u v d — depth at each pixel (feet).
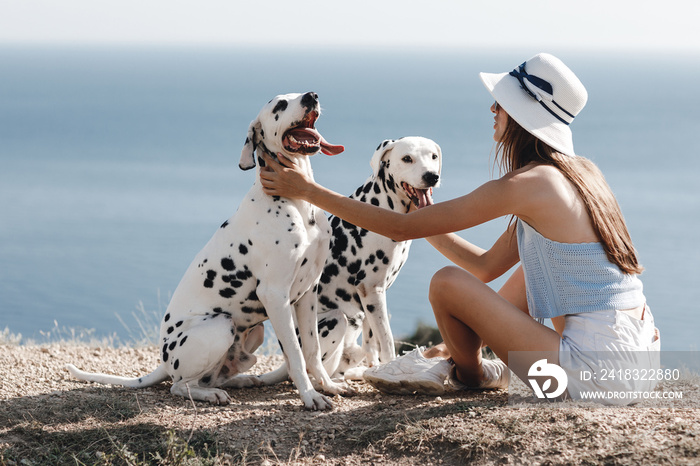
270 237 15.83
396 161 19.33
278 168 15.72
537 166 13.96
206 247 16.93
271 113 15.94
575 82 14.21
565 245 13.73
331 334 18.04
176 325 16.56
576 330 13.73
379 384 16.22
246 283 16.35
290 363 15.76
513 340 13.82
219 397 15.90
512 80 14.67
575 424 12.73
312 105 15.61
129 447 13.58
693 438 11.94
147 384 17.11
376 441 13.32
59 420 14.75
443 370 15.80
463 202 14.07
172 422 14.61
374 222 14.75
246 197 16.51
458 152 594.65
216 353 16.07
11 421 14.67
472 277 14.20
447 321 14.67
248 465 12.91
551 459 11.89
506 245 16.78
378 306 19.08
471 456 12.41
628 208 362.94
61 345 23.36
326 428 14.25
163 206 432.25
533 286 14.37
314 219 16.49
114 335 25.55
